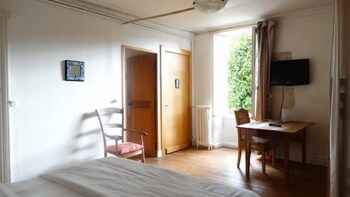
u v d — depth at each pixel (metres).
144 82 4.87
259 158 4.47
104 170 1.92
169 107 5.00
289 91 4.37
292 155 4.36
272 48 4.47
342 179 1.47
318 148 4.14
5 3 2.87
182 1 3.58
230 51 5.50
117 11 3.97
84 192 1.54
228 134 5.38
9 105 2.90
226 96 5.51
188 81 5.46
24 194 1.52
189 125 5.49
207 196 1.46
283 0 3.64
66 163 3.45
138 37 4.37
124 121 4.13
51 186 1.65
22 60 3.01
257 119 4.53
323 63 4.04
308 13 4.12
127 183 1.67
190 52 5.43
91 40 3.70
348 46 1.42
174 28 5.04
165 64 4.89
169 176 1.80
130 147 3.58
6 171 2.86
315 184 3.30
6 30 2.85
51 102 3.29
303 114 4.26
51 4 3.25
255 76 4.61
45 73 3.22
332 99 1.65
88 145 3.71
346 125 1.45
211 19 4.50
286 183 3.33
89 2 3.58
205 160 4.43
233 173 3.74
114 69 4.02
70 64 3.45
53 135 3.32
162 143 4.82
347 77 1.43
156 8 3.87
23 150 3.04
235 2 3.68
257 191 3.10
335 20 1.55
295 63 4.19
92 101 3.75
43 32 3.19
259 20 4.55
